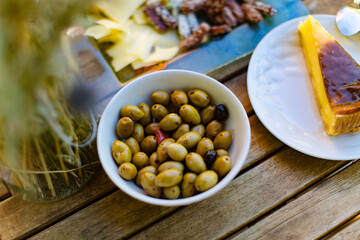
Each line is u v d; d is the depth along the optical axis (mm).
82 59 428
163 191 309
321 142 381
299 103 410
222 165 310
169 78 361
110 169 312
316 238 348
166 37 458
